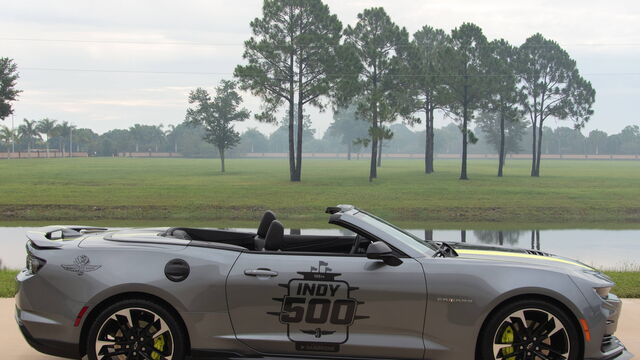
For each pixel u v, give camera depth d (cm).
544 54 6862
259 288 423
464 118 6309
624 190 4625
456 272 420
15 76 5509
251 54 5419
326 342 420
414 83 5969
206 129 7850
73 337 421
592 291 420
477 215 2917
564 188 4869
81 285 423
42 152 19688
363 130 18475
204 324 422
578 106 6775
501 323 417
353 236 555
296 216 2820
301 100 5628
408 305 417
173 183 5338
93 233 511
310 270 424
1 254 1439
